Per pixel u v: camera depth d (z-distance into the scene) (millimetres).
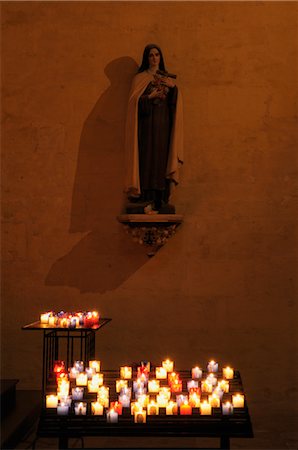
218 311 6969
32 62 7172
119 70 7129
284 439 6336
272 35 7051
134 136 6625
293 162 7004
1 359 7039
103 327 7012
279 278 6957
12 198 7125
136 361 6957
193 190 7031
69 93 7156
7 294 7070
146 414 4164
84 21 7156
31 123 7160
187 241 7012
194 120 7059
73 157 7129
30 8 7168
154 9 7105
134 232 6742
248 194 7023
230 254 6996
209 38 7078
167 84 6734
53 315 6324
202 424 4039
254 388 6891
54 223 7105
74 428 4059
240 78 7059
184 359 6938
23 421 5496
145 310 7000
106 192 7094
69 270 7070
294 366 6883
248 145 7035
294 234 6973
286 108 7031
